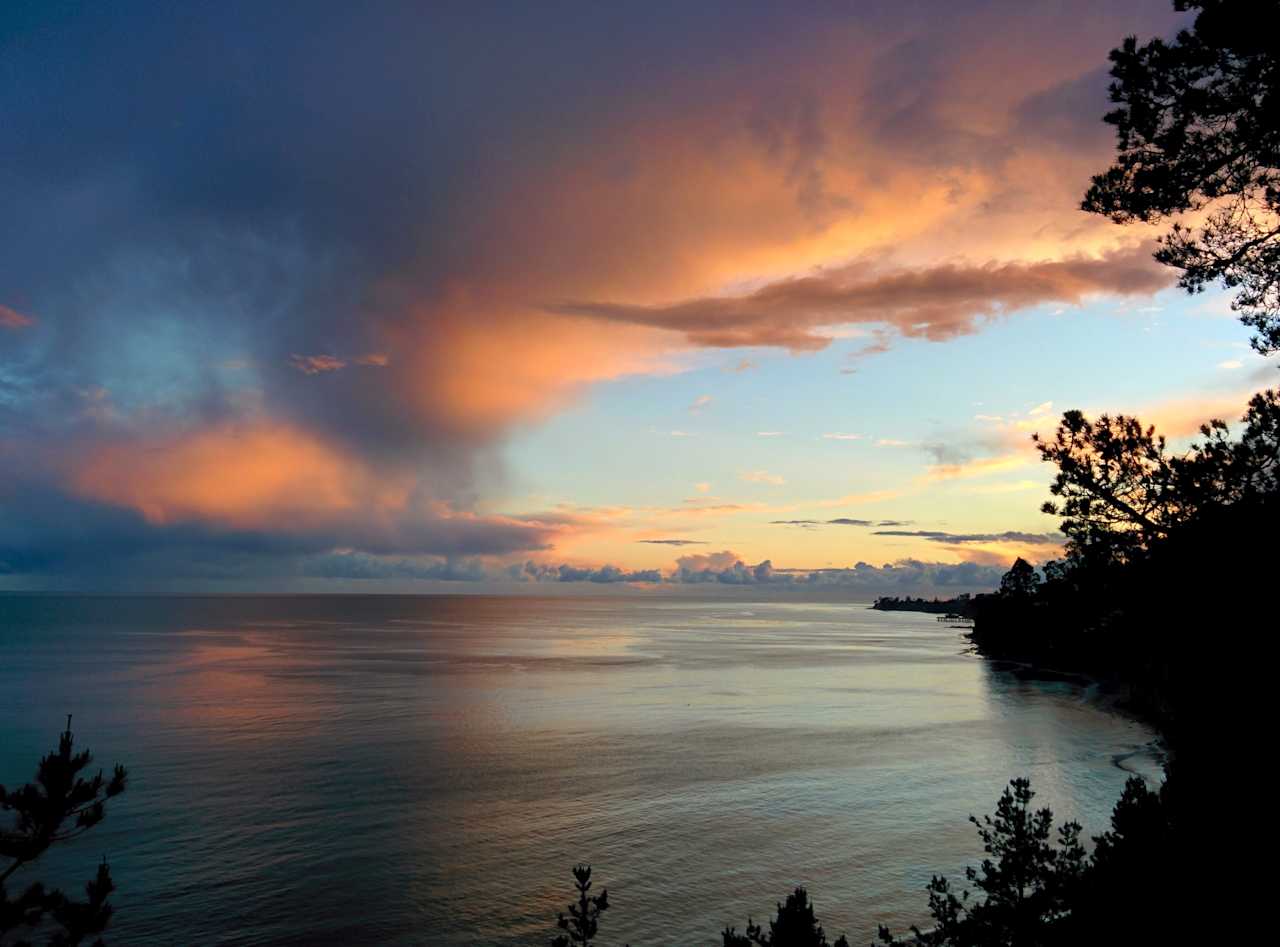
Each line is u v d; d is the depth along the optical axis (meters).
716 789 51.84
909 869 36.69
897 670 133.88
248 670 124.50
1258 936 10.56
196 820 44.06
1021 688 108.31
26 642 178.88
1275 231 11.12
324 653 159.75
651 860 38.03
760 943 15.97
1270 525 10.40
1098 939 12.52
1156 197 11.83
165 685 104.00
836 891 34.06
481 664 140.00
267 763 58.78
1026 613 153.50
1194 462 11.15
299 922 31.00
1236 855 10.87
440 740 68.50
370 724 76.50
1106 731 73.62
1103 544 11.78
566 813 46.03
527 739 69.44
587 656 160.12
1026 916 14.17
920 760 61.09
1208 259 11.71
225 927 30.50
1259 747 10.52
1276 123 10.64
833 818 45.06
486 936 29.89
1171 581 11.03
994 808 47.19
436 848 39.69
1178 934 11.45
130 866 36.69
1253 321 11.48
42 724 74.56
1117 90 11.91
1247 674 10.56
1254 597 10.45
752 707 90.44
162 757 60.72
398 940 29.55
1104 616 12.33
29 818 10.01
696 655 165.50
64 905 10.30
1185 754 11.73
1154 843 12.53
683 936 29.70
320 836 41.50
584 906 15.79
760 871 36.47
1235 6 10.21
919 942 15.59
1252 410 11.07
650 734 72.44
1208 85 11.24
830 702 94.94
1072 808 46.31
